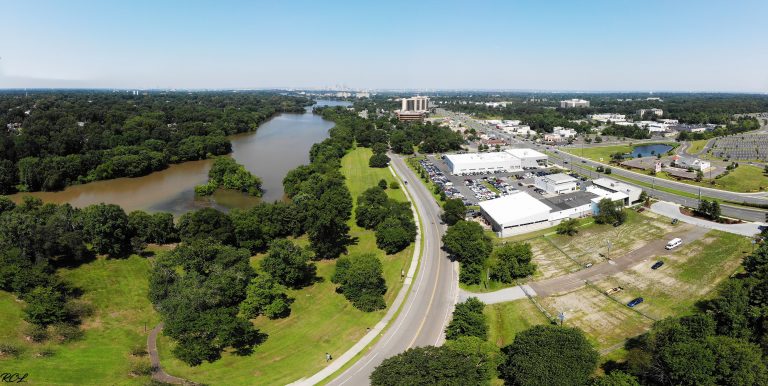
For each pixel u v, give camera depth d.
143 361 78.69
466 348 71.75
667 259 115.81
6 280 94.19
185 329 79.31
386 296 104.88
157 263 104.06
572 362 62.59
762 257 98.44
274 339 86.81
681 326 70.00
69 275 108.88
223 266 103.44
